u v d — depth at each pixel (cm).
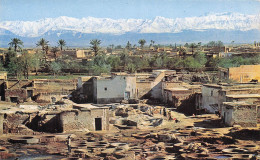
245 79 8388
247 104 4994
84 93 7281
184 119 5722
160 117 5762
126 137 4603
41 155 3875
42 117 4938
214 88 6166
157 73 7925
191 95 6675
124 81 7169
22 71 10356
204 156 3669
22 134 4747
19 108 5438
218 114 5888
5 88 7462
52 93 7075
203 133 4616
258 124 5100
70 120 4894
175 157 3697
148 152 3875
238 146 4088
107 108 5050
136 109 6081
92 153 3834
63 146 4225
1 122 4738
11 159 3769
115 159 3534
